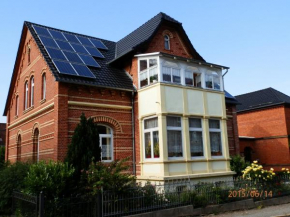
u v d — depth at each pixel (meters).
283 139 24.78
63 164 10.38
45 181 9.38
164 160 13.19
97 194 9.36
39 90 15.84
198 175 13.91
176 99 14.27
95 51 17.58
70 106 13.41
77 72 13.98
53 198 9.44
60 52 15.32
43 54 14.76
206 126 15.03
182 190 11.47
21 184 11.53
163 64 14.34
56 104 13.12
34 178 9.50
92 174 10.02
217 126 15.78
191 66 15.33
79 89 13.75
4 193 11.65
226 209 11.40
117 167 10.48
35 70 16.86
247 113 28.03
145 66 15.33
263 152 26.08
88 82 13.84
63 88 13.27
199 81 15.59
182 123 14.30
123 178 10.12
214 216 10.65
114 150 14.52
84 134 11.67
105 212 9.36
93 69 15.41
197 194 11.34
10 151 20.59
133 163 14.80
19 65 20.28
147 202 10.31
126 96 15.30
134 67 15.76
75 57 15.58
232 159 16.91
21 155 17.94
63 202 9.09
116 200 9.56
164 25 17.80
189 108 14.62
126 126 15.02
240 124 28.62
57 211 9.03
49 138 13.83
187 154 14.00
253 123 27.38
